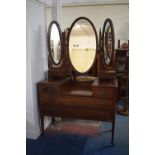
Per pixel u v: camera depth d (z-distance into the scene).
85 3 3.60
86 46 2.46
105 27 2.31
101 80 2.37
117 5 3.71
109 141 2.33
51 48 2.47
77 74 2.58
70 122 2.90
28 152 2.12
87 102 2.20
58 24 2.43
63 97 2.27
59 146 2.24
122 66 3.51
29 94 2.30
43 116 2.43
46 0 3.04
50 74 2.53
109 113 2.16
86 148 2.19
